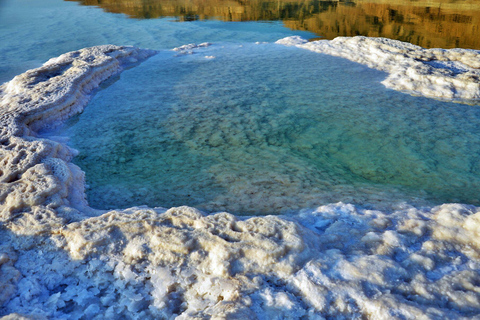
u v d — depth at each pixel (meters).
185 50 8.38
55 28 11.34
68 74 5.68
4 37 10.09
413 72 5.71
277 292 1.83
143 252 2.15
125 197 2.99
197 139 4.09
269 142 3.98
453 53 6.37
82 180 3.24
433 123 4.36
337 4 15.16
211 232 2.21
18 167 3.02
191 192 3.04
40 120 4.37
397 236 2.16
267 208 2.75
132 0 17.84
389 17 11.70
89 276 2.09
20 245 2.29
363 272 1.87
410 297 1.76
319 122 4.46
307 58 7.41
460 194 2.95
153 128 4.38
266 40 9.49
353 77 6.18
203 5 15.94
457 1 13.79
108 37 10.03
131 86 5.99
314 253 2.06
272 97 5.32
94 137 4.18
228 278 1.95
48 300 1.92
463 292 1.73
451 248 2.07
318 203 2.80
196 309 1.83
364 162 3.54
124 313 1.86
